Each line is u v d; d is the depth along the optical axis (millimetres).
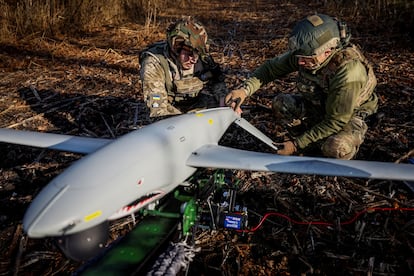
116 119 5172
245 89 4035
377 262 2803
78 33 9305
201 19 11492
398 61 6781
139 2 11406
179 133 2826
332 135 3568
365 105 3840
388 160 4012
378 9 9711
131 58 7621
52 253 2963
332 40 3275
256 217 3320
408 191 3562
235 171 3949
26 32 8750
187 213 2600
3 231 3219
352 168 2688
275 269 2775
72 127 4980
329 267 2779
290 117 4301
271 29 9773
